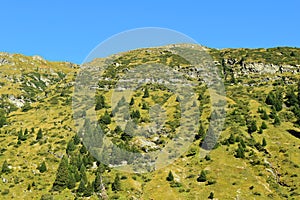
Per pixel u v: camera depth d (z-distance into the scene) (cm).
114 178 10594
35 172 11750
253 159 11225
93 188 10288
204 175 10412
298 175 10556
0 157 12862
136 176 10731
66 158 11606
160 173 10794
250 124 13088
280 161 11269
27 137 14425
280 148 11844
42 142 13725
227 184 10131
